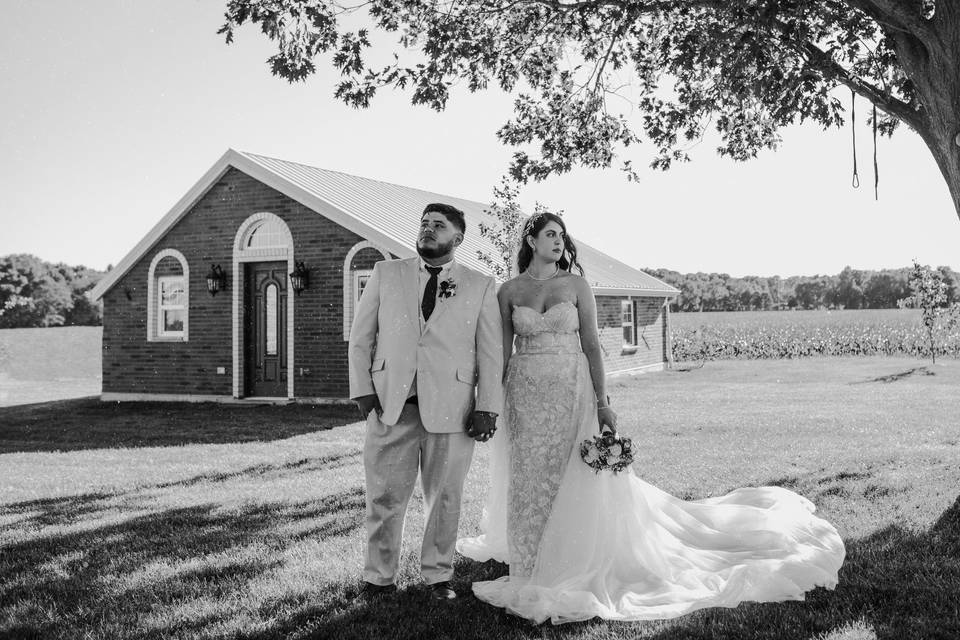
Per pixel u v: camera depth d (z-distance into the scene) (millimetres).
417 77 7215
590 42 8539
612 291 20750
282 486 7188
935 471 6984
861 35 6660
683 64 6930
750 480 6945
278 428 11727
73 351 38750
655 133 8547
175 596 4098
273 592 4090
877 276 85312
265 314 15938
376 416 4094
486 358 4148
